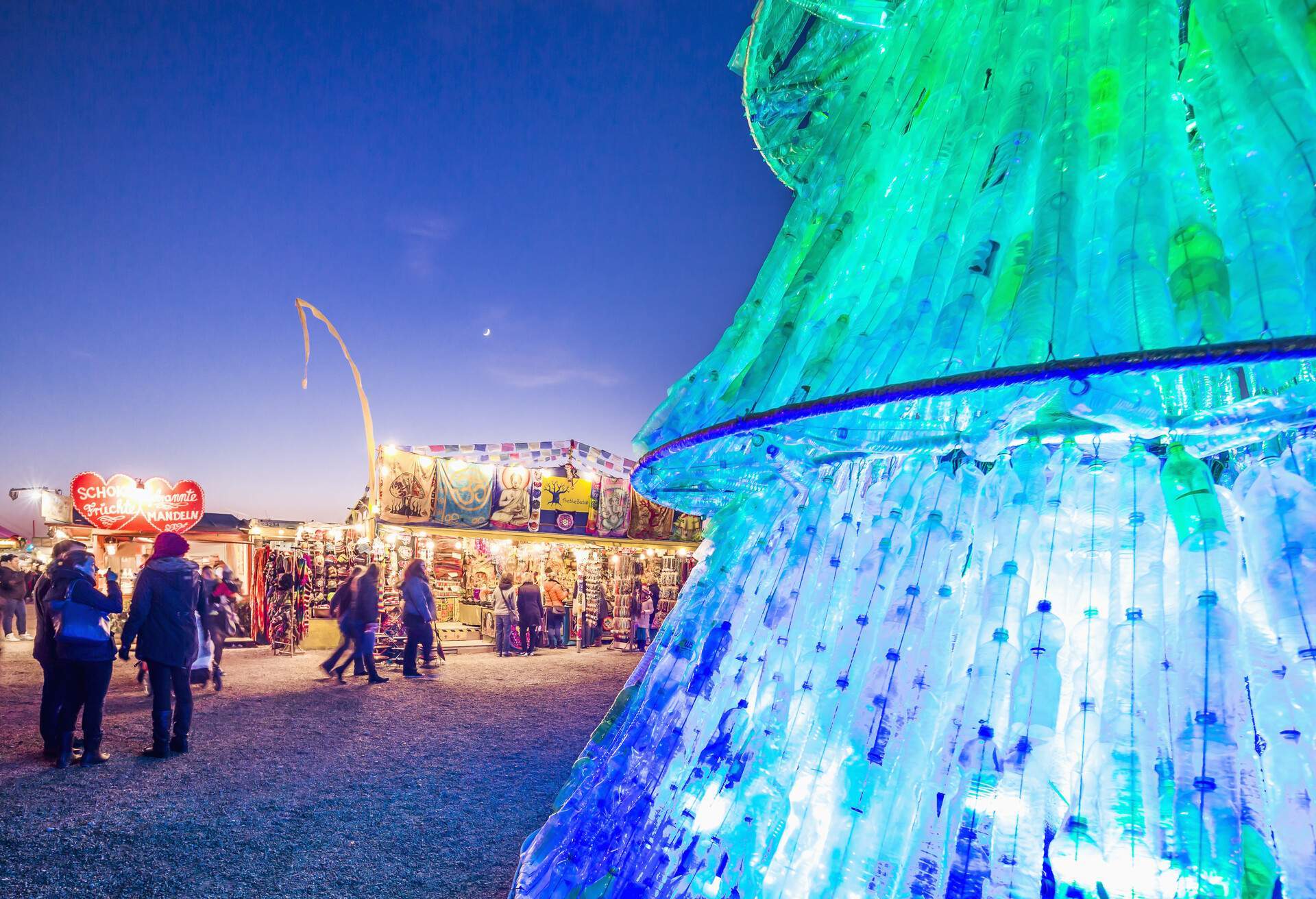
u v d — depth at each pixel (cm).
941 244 161
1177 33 164
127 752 515
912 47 223
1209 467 154
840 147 225
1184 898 106
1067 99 162
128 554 1339
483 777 476
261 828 374
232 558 1440
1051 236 139
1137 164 143
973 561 155
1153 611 130
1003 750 129
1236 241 126
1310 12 137
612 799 212
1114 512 143
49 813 387
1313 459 136
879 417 155
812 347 178
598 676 984
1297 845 108
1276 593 121
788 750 167
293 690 792
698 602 231
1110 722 124
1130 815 115
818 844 149
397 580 1315
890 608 157
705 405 208
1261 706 118
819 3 258
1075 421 153
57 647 475
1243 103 138
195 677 746
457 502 1164
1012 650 138
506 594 1195
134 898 294
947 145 183
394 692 794
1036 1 187
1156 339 118
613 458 1291
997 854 121
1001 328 137
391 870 324
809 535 194
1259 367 132
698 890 161
